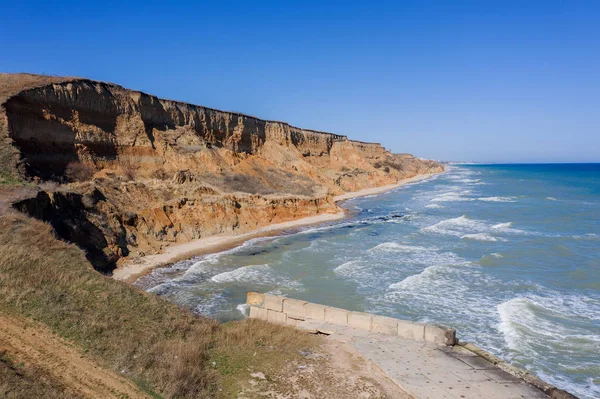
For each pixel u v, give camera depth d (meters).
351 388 10.61
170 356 11.27
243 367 11.52
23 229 18.08
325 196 57.06
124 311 13.53
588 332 17.78
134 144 43.47
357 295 23.19
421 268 28.47
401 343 13.61
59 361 10.09
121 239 29.92
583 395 13.41
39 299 12.64
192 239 35.97
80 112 38.69
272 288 24.34
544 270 27.00
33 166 30.05
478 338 17.59
